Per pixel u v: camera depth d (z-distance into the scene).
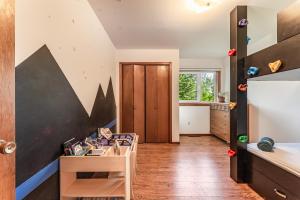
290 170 1.67
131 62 4.77
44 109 1.47
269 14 2.79
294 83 3.29
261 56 2.07
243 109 2.46
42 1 1.46
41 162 1.42
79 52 2.19
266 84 3.86
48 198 1.51
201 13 2.75
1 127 0.80
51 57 1.59
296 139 3.23
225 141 4.84
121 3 2.46
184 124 5.75
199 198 2.12
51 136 1.57
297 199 1.62
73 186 1.85
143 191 2.28
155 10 2.65
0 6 0.79
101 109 3.18
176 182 2.52
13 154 0.87
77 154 1.74
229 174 2.77
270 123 3.74
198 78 5.84
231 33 2.58
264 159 2.05
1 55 0.80
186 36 3.75
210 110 5.73
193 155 3.72
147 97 4.88
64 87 1.81
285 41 1.70
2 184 0.81
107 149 2.00
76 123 2.09
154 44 4.32
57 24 1.69
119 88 4.78
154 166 3.11
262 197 2.12
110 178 2.04
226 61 5.63
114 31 3.48
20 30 1.22
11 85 0.86
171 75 4.77
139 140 4.85
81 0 2.25
